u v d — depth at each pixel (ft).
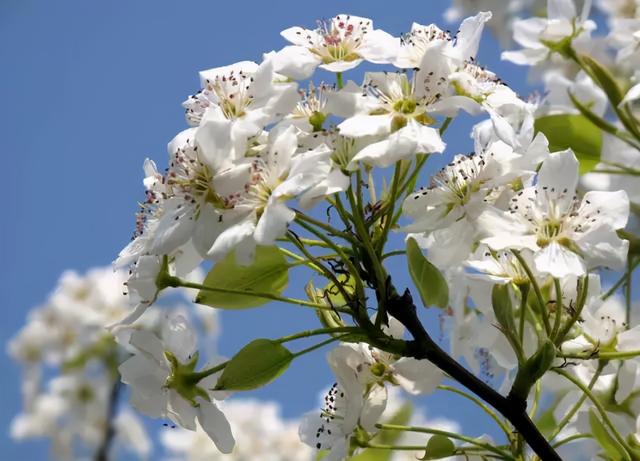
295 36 1.81
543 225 1.77
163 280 1.77
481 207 1.77
